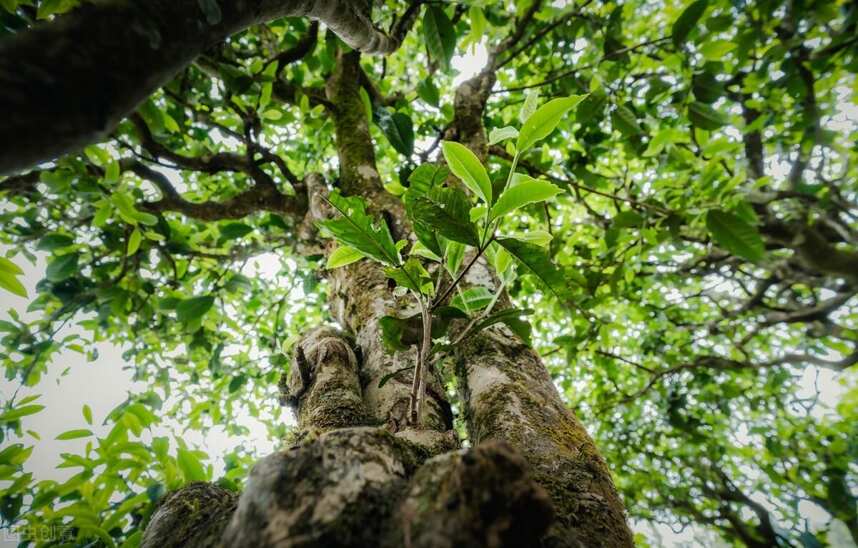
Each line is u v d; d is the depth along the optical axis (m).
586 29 3.33
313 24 3.19
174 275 3.39
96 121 0.54
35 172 2.47
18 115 0.46
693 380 5.18
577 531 0.89
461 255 1.17
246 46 3.58
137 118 2.42
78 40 0.53
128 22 0.58
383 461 0.72
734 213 2.47
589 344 4.43
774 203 3.36
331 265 1.25
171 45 0.66
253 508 0.64
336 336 1.88
